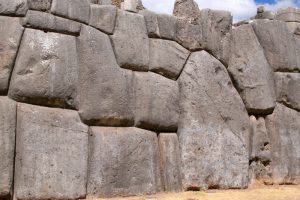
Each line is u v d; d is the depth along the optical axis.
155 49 6.39
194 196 5.98
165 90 6.36
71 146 5.51
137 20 6.25
